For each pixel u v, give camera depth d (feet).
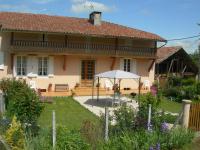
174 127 43.86
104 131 39.45
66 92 100.07
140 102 46.80
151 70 117.19
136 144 35.94
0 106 49.96
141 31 119.55
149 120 41.22
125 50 109.81
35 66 100.53
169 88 107.04
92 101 90.17
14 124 35.81
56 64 103.65
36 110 45.03
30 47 96.73
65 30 99.96
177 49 136.05
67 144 33.91
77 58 106.22
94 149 35.27
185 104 47.57
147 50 112.98
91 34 101.91
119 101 83.51
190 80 116.67
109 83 106.63
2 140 33.76
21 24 97.40
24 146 33.32
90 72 108.68
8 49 97.60
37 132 39.27
